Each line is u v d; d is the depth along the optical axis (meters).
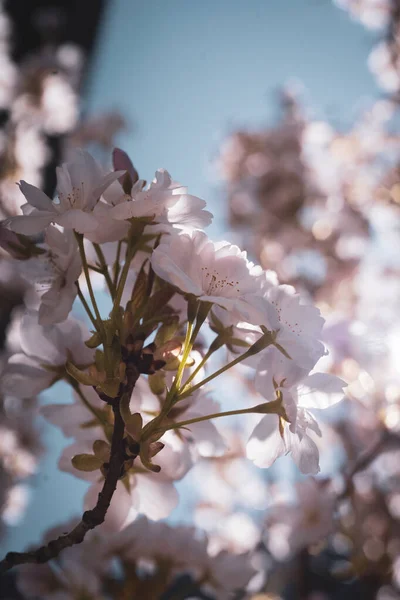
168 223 0.29
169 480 0.32
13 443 0.97
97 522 0.27
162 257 0.27
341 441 0.94
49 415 0.32
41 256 0.31
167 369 0.29
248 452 0.29
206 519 1.02
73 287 0.29
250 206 1.12
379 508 0.84
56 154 1.20
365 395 0.73
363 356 0.68
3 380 0.32
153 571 0.44
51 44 1.28
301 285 1.05
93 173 0.29
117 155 0.32
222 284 0.28
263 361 0.29
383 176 1.13
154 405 0.31
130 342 0.28
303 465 0.29
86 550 0.44
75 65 1.22
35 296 0.32
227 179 1.19
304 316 0.30
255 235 1.10
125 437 0.28
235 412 0.29
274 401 0.29
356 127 1.21
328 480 0.73
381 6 1.24
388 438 0.74
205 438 0.32
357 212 1.09
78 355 0.32
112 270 0.32
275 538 0.77
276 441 0.29
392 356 0.68
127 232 0.30
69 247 0.30
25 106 1.05
